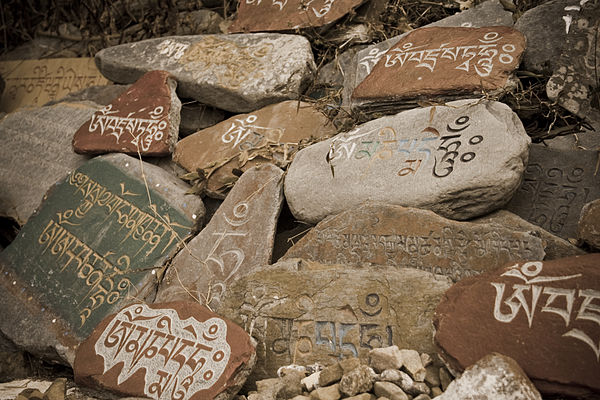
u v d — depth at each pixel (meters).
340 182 0.90
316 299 0.78
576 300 0.61
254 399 0.69
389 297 0.74
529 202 0.86
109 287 0.99
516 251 0.72
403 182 0.85
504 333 0.62
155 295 0.97
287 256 0.88
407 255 0.79
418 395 0.64
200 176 1.07
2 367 1.00
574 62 0.95
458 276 0.75
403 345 0.71
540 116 0.97
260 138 1.11
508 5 1.09
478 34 1.02
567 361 0.58
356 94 1.04
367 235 0.82
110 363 0.81
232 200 0.98
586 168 0.84
